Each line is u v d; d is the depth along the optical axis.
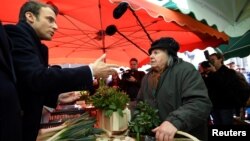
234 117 4.23
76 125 1.23
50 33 1.40
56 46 4.90
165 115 1.52
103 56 1.32
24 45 1.18
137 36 4.11
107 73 1.28
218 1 2.97
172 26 3.59
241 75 4.07
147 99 1.63
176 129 1.26
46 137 1.27
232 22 3.09
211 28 3.12
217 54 4.03
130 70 4.26
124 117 1.32
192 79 1.48
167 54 1.60
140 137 1.31
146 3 2.61
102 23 3.66
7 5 3.10
